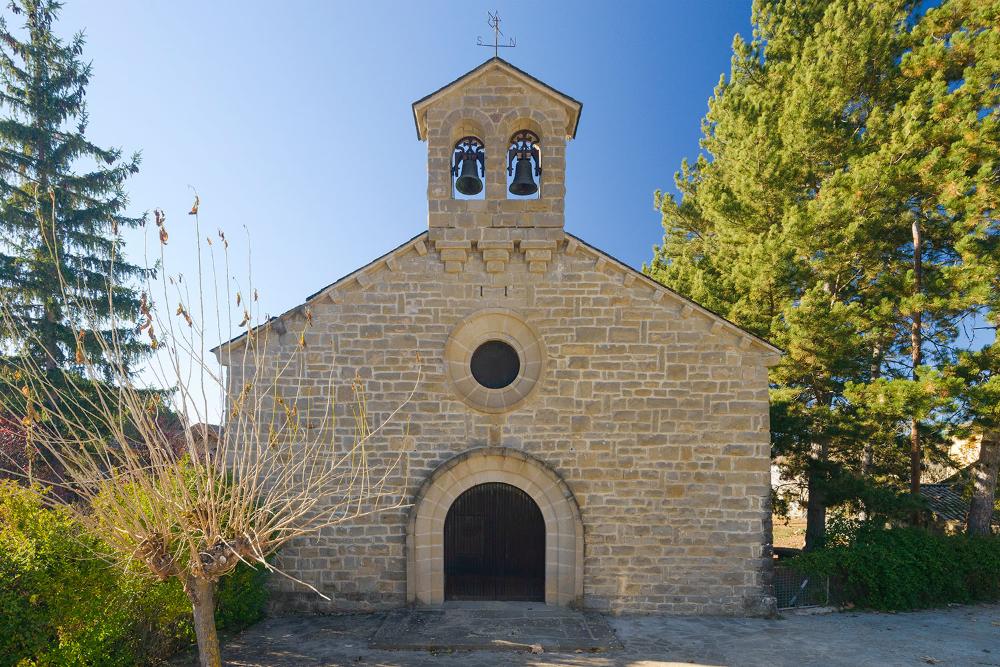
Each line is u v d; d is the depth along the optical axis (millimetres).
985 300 11773
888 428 13594
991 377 11742
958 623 10391
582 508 10281
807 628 9766
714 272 18750
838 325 13156
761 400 10383
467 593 10398
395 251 10531
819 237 13766
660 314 10547
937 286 13133
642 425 10375
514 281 10633
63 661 6449
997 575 12031
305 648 8656
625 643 8914
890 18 14617
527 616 9703
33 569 6359
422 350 10539
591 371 10477
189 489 6004
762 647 8859
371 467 10312
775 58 18172
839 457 15648
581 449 10359
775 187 15180
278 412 10250
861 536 12398
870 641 9289
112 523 5551
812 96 14562
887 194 13242
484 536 10461
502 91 10711
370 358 10492
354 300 10570
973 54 13367
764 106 16828
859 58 14188
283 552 10156
